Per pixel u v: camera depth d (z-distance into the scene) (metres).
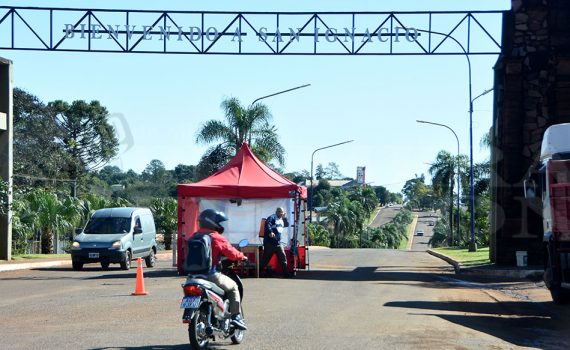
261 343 10.48
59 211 38.91
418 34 27.62
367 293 18.31
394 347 10.33
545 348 10.73
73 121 65.50
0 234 33.38
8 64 34.16
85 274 25.12
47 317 13.22
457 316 14.07
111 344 10.29
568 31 28.47
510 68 28.47
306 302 15.85
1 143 34.06
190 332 9.29
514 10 28.59
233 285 10.05
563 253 16.14
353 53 27.64
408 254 51.50
